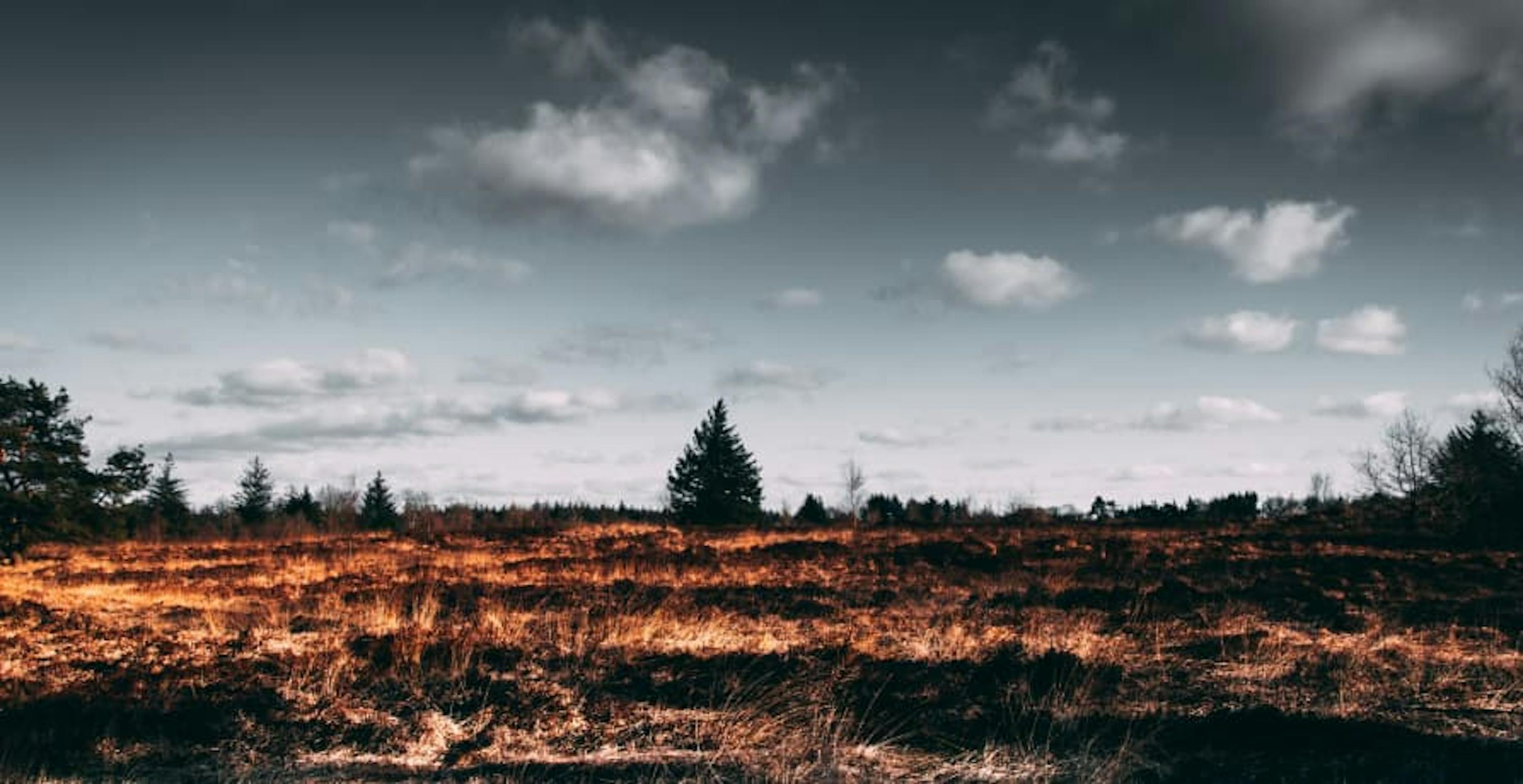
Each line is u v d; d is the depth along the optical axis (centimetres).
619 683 1002
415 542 3438
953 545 2859
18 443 2720
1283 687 990
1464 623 1375
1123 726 849
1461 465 3072
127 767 781
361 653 1121
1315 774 727
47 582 2170
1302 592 1678
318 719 889
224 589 1962
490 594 1739
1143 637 1267
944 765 772
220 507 6669
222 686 987
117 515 3002
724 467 5544
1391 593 1733
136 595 1847
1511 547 2728
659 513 5981
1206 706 923
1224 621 1398
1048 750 786
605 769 770
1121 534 3338
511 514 5722
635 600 1595
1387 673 1048
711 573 2217
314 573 2358
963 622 1382
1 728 849
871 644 1195
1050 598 1670
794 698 943
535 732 864
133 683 1000
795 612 1506
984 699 938
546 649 1130
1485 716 880
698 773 754
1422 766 734
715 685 984
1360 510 3816
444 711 917
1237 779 728
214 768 783
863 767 768
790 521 5478
